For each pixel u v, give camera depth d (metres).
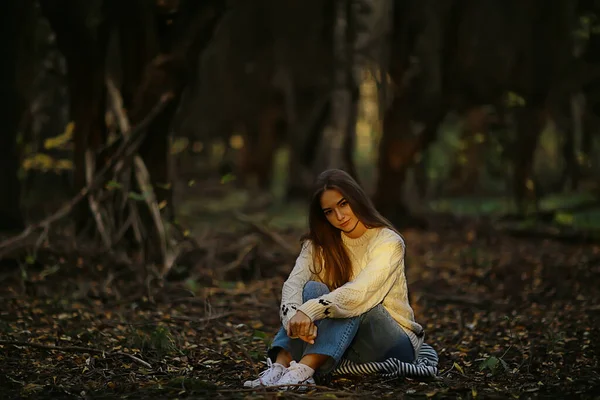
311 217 4.97
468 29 14.05
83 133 10.05
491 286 9.04
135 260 9.12
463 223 14.55
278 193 24.19
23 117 11.89
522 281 9.09
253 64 19.45
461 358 5.86
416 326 5.02
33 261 8.35
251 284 8.91
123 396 4.64
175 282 8.62
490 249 11.78
